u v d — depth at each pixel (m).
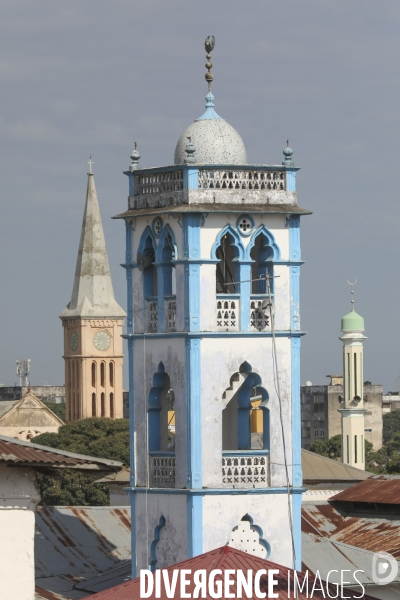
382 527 81.50
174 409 71.88
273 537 71.69
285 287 72.56
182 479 71.38
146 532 72.94
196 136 72.56
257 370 71.88
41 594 72.69
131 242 74.56
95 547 79.38
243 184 71.94
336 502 85.00
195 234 70.94
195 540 70.44
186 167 71.06
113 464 55.72
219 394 71.19
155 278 74.31
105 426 196.88
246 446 73.75
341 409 147.00
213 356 71.12
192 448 70.81
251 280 71.69
